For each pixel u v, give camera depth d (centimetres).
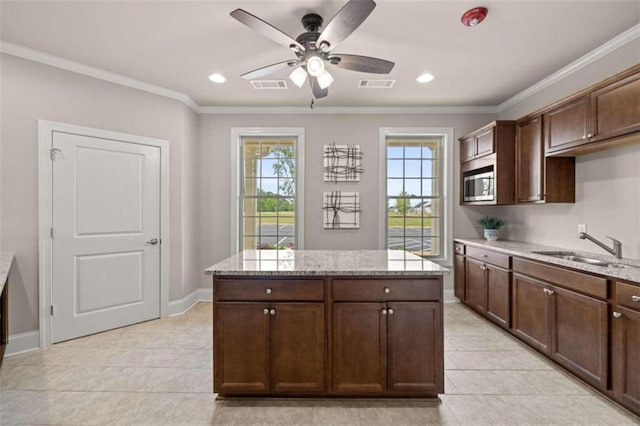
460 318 362
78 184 308
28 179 281
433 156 443
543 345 260
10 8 221
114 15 229
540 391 218
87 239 313
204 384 227
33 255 284
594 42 264
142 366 253
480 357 267
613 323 199
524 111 376
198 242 430
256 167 443
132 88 342
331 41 205
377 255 268
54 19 234
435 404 203
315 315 203
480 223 416
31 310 282
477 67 311
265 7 221
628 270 199
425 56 289
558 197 297
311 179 432
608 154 262
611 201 260
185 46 273
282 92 376
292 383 203
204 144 429
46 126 289
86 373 242
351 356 203
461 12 225
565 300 236
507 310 306
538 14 227
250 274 202
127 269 340
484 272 347
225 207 432
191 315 375
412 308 203
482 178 375
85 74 310
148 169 356
